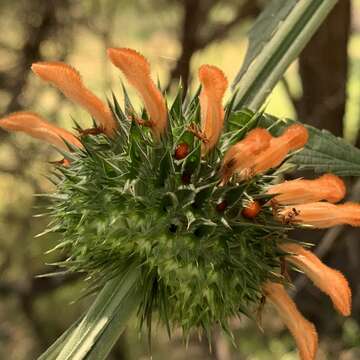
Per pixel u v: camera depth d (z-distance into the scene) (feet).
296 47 0.89
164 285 0.82
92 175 0.82
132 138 0.81
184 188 0.80
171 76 1.76
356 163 0.87
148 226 0.80
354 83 2.05
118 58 0.80
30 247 2.05
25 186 2.02
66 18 1.93
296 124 0.81
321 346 1.95
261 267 0.80
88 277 0.83
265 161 0.79
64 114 1.94
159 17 2.00
